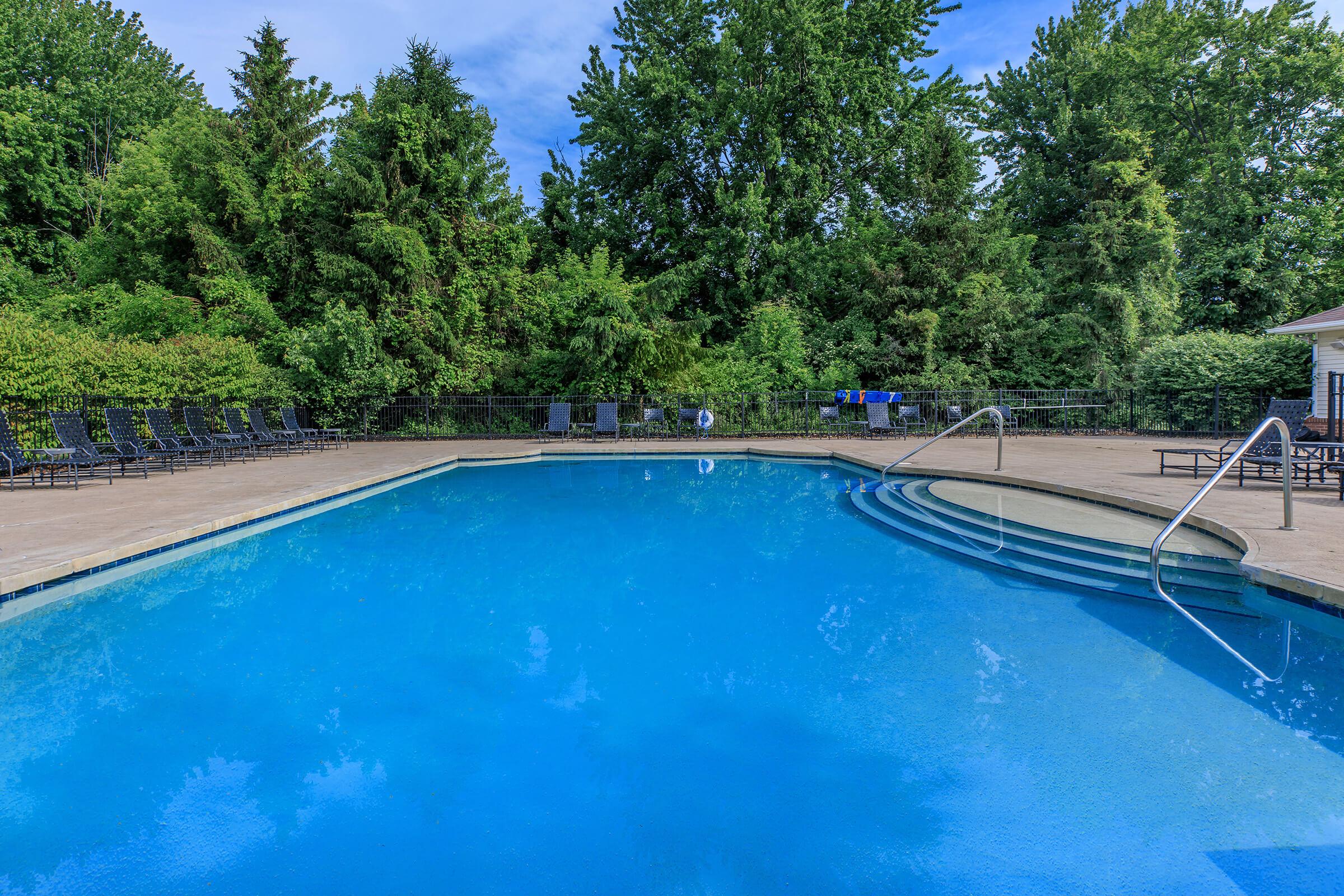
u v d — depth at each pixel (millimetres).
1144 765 2848
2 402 10977
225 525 6777
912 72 25453
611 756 2973
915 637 4359
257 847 2363
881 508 8719
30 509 7230
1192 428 18125
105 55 30219
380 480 10461
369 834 2441
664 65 24109
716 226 24938
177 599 5086
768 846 2375
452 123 19219
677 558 6352
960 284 20141
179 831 2457
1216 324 23703
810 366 21438
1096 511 7410
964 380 20062
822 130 23609
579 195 26469
